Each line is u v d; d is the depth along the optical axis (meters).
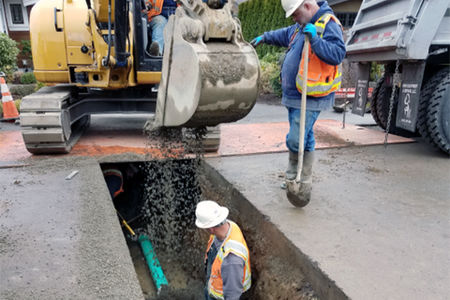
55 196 3.26
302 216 2.91
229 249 2.60
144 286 3.76
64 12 4.53
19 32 19.53
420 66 4.30
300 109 2.78
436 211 2.98
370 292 1.96
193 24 2.29
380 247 2.43
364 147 4.99
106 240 2.58
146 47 4.54
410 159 4.42
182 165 4.34
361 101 5.59
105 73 4.27
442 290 1.97
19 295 2.00
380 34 4.71
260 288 2.81
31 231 2.67
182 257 4.10
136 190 4.76
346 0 13.48
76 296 2.00
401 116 4.68
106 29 4.27
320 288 2.18
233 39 2.38
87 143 4.94
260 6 15.58
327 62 2.53
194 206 4.35
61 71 4.65
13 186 3.47
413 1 3.96
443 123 4.31
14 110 7.49
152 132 3.65
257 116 8.37
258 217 3.02
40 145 4.25
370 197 3.27
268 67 12.91
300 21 2.65
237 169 4.07
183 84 2.37
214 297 2.84
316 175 3.85
